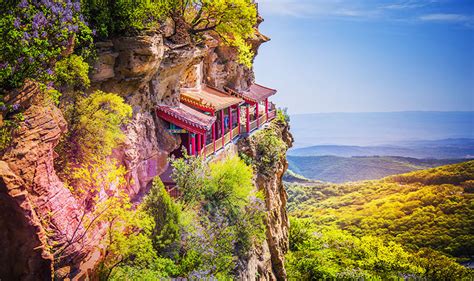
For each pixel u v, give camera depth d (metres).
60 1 17.14
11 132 13.68
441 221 106.19
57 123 15.78
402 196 129.25
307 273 46.12
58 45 17.41
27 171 13.85
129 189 23.11
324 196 151.25
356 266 53.41
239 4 36.09
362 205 132.88
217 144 35.38
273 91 56.16
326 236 60.50
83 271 16.05
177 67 30.16
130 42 22.83
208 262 23.83
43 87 15.12
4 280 12.97
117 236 17.75
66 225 15.37
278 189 44.88
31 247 13.05
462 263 86.44
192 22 36.72
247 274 28.83
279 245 41.19
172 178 26.98
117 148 22.31
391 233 105.75
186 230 23.59
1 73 13.98
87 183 18.64
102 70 22.05
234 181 29.62
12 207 12.59
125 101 24.39
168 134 29.05
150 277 18.69
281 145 44.78
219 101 37.81
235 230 28.86
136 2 23.36
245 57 43.59
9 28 14.83
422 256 63.19
